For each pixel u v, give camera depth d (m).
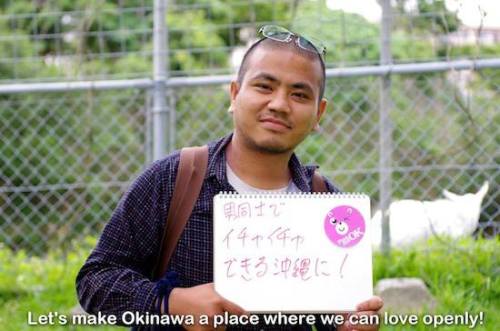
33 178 4.03
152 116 3.26
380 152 3.12
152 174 1.67
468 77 3.17
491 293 3.07
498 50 3.86
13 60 3.95
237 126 1.63
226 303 1.53
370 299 1.55
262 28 1.67
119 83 3.20
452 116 3.41
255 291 1.54
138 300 1.58
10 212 4.02
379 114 3.32
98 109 4.03
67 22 5.19
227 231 1.55
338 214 1.57
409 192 3.35
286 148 1.61
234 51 4.93
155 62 3.19
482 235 3.35
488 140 3.35
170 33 5.09
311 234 1.56
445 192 3.25
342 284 1.56
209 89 3.58
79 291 1.66
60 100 3.66
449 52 3.11
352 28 3.46
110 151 4.07
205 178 1.65
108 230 1.66
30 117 4.02
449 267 3.15
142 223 1.65
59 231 3.85
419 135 3.48
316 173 1.77
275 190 1.66
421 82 3.46
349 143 3.75
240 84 1.65
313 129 1.67
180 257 1.63
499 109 3.36
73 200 4.02
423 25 3.46
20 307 3.09
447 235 3.19
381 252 3.15
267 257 1.55
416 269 3.13
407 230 3.25
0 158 4.04
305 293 1.55
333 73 3.09
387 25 3.12
